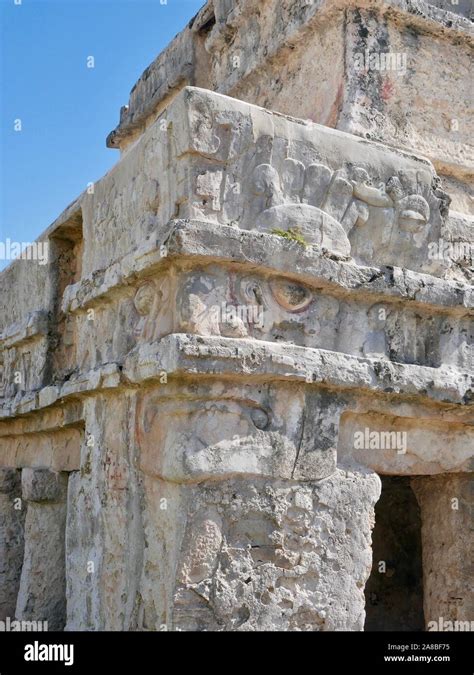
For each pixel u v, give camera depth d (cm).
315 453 429
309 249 434
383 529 663
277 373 411
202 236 402
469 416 489
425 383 462
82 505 513
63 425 573
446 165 577
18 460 718
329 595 423
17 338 672
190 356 391
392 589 654
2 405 683
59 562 621
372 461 460
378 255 479
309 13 574
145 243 432
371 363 446
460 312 491
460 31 589
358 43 551
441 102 582
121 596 444
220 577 396
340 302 455
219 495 402
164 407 417
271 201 440
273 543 411
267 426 418
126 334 475
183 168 424
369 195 475
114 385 457
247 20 676
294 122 459
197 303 405
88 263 546
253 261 415
